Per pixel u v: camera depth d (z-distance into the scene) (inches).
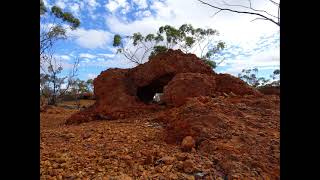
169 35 991.0
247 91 369.1
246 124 233.5
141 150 193.5
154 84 415.5
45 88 1003.3
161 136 230.4
